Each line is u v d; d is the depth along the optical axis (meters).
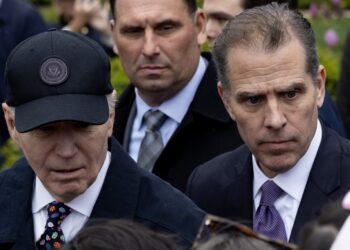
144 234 5.84
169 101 10.29
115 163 7.49
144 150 10.29
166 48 10.05
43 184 7.30
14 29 16.23
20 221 7.46
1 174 7.71
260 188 8.13
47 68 7.05
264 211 8.04
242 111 7.79
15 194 7.54
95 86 7.10
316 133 8.09
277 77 7.63
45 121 6.90
